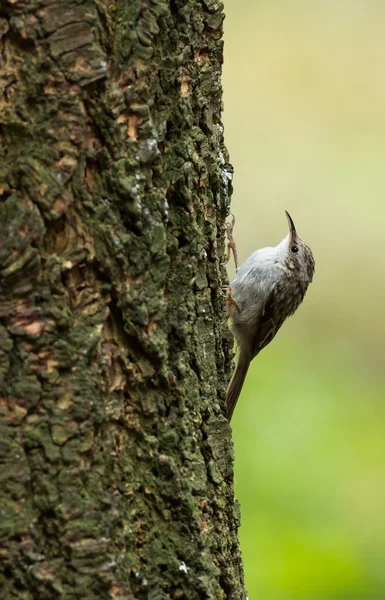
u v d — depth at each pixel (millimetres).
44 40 4062
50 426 4047
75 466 4070
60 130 4105
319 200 15195
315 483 11492
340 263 14969
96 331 4164
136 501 4316
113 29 4223
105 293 4227
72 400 4090
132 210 4262
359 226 15125
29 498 4004
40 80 4074
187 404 4598
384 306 14656
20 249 4016
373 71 16250
